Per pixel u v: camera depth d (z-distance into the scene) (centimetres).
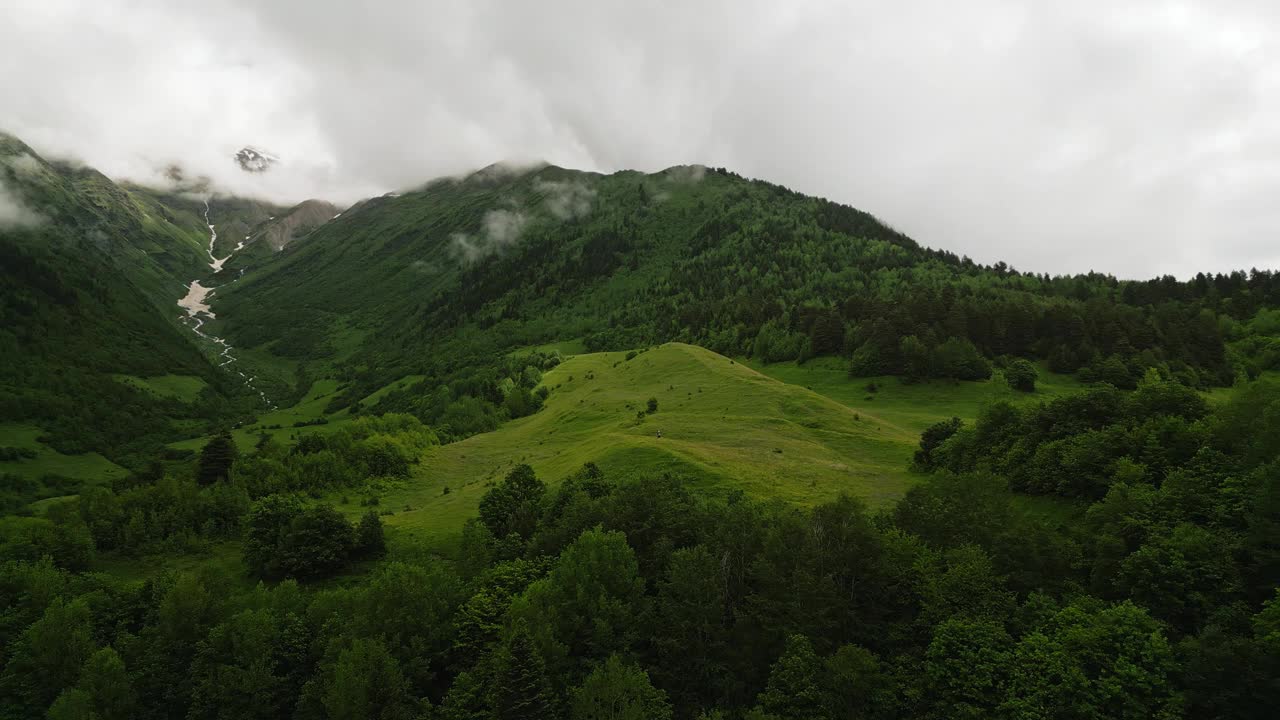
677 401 14212
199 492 9594
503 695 4556
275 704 5447
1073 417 7444
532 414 17812
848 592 5303
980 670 4238
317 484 10600
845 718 4369
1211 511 4988
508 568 6303
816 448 10525
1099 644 4075
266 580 7800
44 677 5516
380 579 6028
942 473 6500
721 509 6638
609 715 4438
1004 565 5169
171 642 5859
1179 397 6844
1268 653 3662
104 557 8256
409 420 14338
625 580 5609
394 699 5003
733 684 4969
